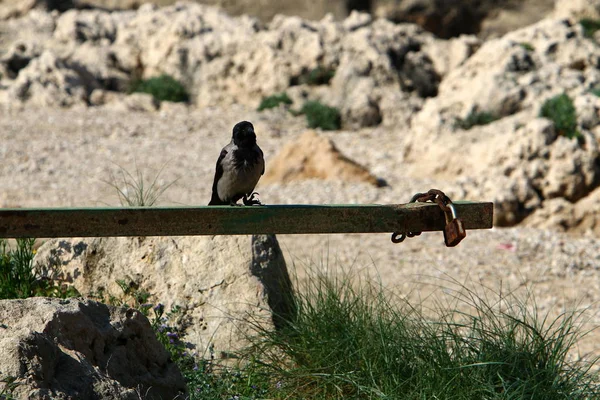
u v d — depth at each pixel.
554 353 6.27
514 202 15.69
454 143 19.41
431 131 20.50
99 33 33.34
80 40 32.81
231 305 7.31
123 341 4.97
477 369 5.96
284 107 27.38
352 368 6.29
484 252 13.17
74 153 20.64
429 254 12.90
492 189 15.91
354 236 13.99
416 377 5.98
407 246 13.38
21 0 38.56
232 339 7.11
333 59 28.67
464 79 22.34
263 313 7.23
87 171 18.75
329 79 28.53
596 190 16.14
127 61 31.25
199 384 6.04
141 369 5.01
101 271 7.68
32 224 4.07
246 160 6.55
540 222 15.66
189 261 7.62
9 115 24.75
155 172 18.89
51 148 20.95
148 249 7.70
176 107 28.05
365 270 11.58
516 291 11.02
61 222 4.11
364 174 18.91
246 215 4.35
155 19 32.47
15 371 4.01
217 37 30.56
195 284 7.46
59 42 32.78
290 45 29.22
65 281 7.69
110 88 30.23
